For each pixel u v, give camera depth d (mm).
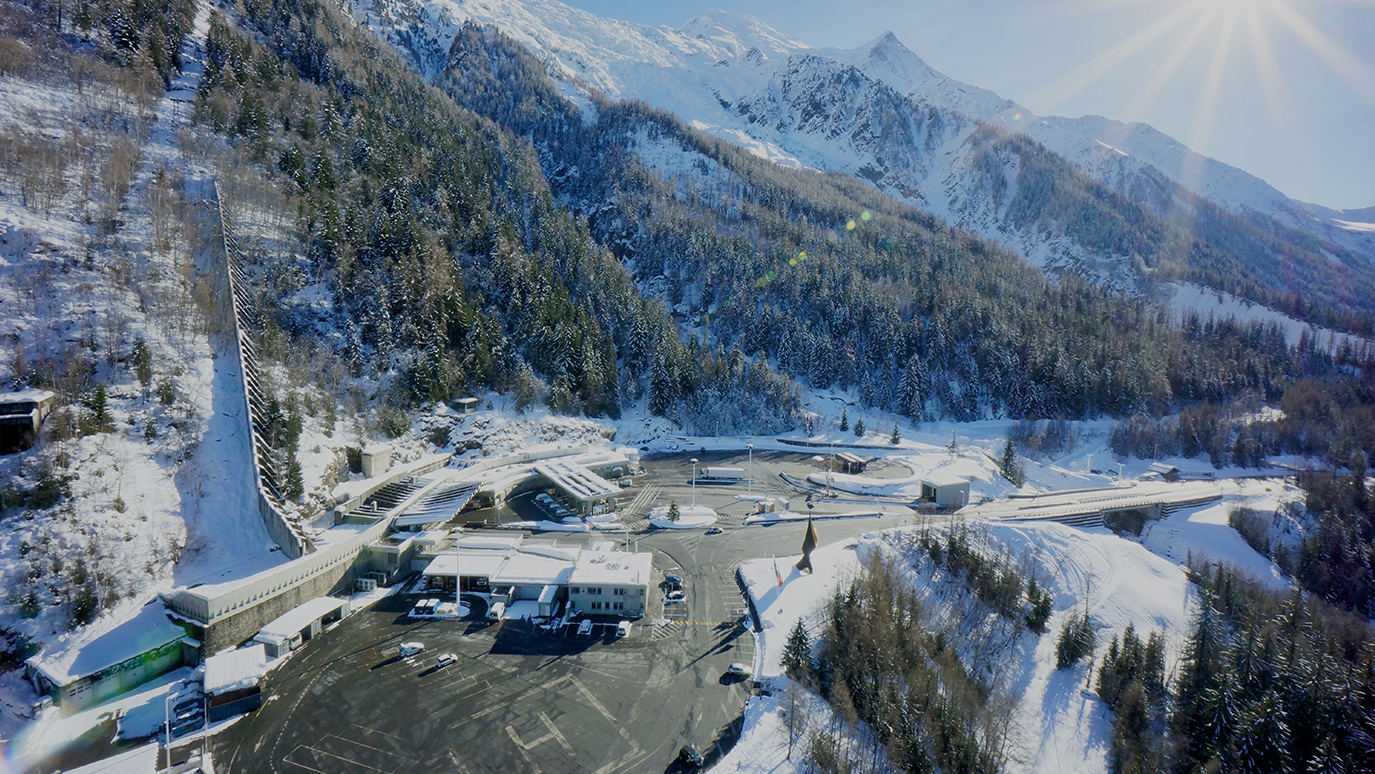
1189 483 135500
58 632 57219
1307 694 63188
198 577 67000
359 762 48469
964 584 79812
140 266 99875
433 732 51906
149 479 73562
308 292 121688
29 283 86062
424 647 63812
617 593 71188
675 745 51906
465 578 76312
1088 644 70875
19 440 68688
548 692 57688
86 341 83125
